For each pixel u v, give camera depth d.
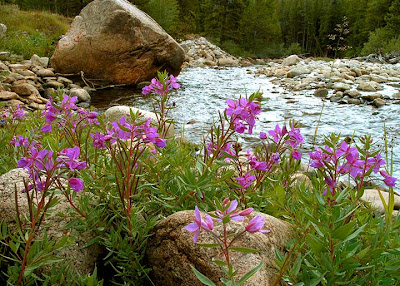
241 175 2.44
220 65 30.02
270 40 57.72
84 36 13.39
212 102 12.31
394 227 1.80
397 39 34.12
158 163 2.49
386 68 19.34
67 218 2.18
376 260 1.67
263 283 1.61
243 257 1.72
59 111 2.51
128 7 14.11
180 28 37.97
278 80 17.25
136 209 2.07
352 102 11.50
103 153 2.62
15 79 11.63
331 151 1.90
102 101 12.04
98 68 13.73
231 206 1.32
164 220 2.03
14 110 4.42
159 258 1.94
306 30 71.19
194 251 1.81
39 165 1.66
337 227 1.53
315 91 13.07
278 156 2.32
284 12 80.19
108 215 2.18
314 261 1.70
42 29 22.16
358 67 19.06
